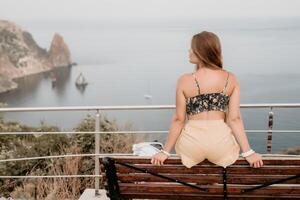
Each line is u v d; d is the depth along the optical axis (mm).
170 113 65875
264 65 191750
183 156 3145
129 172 3246
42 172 6172
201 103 3059
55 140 6887
